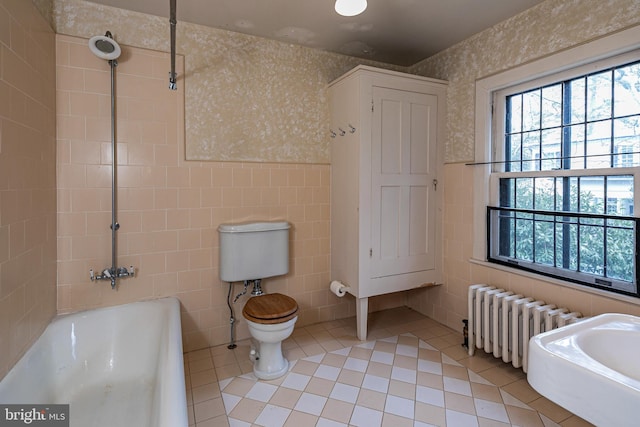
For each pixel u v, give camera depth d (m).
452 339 2.54
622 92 1.73
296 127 2.63
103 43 1.90
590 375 0.78
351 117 2.44
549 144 2.06
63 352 1.87
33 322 1.68
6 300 1.41
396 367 2.15
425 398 1.83
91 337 1.98
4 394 1.33
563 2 1.91
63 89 1.96
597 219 1.83
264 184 2.54
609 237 1.78
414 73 3.00
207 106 2.33
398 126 2.50
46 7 1.82
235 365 2.18
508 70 2.21
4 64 1.40
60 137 1.96
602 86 1.81
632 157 1.69
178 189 2.28
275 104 2.55
